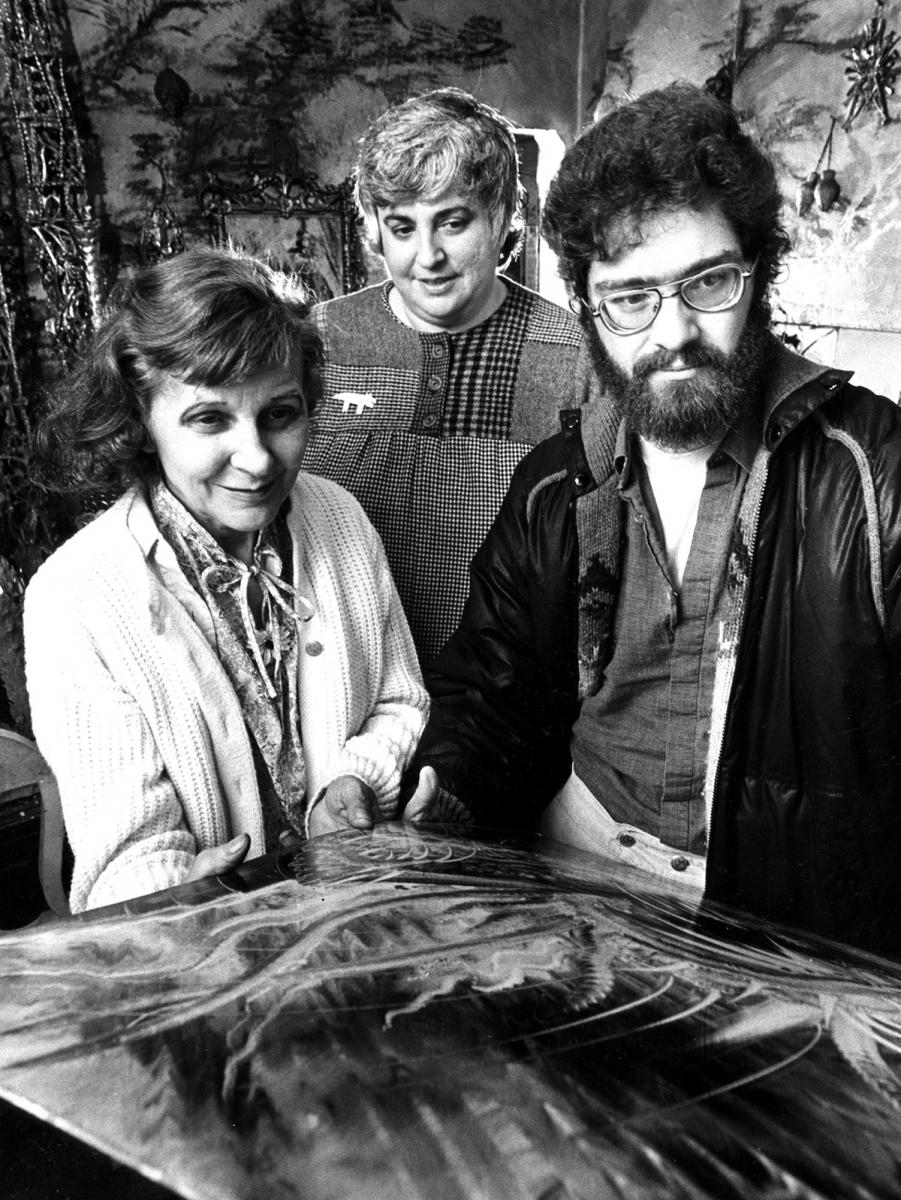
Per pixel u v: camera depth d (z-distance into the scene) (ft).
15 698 9.56
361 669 4.20
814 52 9.62
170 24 10.28
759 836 3.91
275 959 2.14
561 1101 1.59
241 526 3.59
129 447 3.54
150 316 3.21
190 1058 1.73
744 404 3.49
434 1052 1.73
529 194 12.21
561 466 4.06
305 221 11.09
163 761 3.57
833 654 3.55
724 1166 1.48
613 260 3.26
